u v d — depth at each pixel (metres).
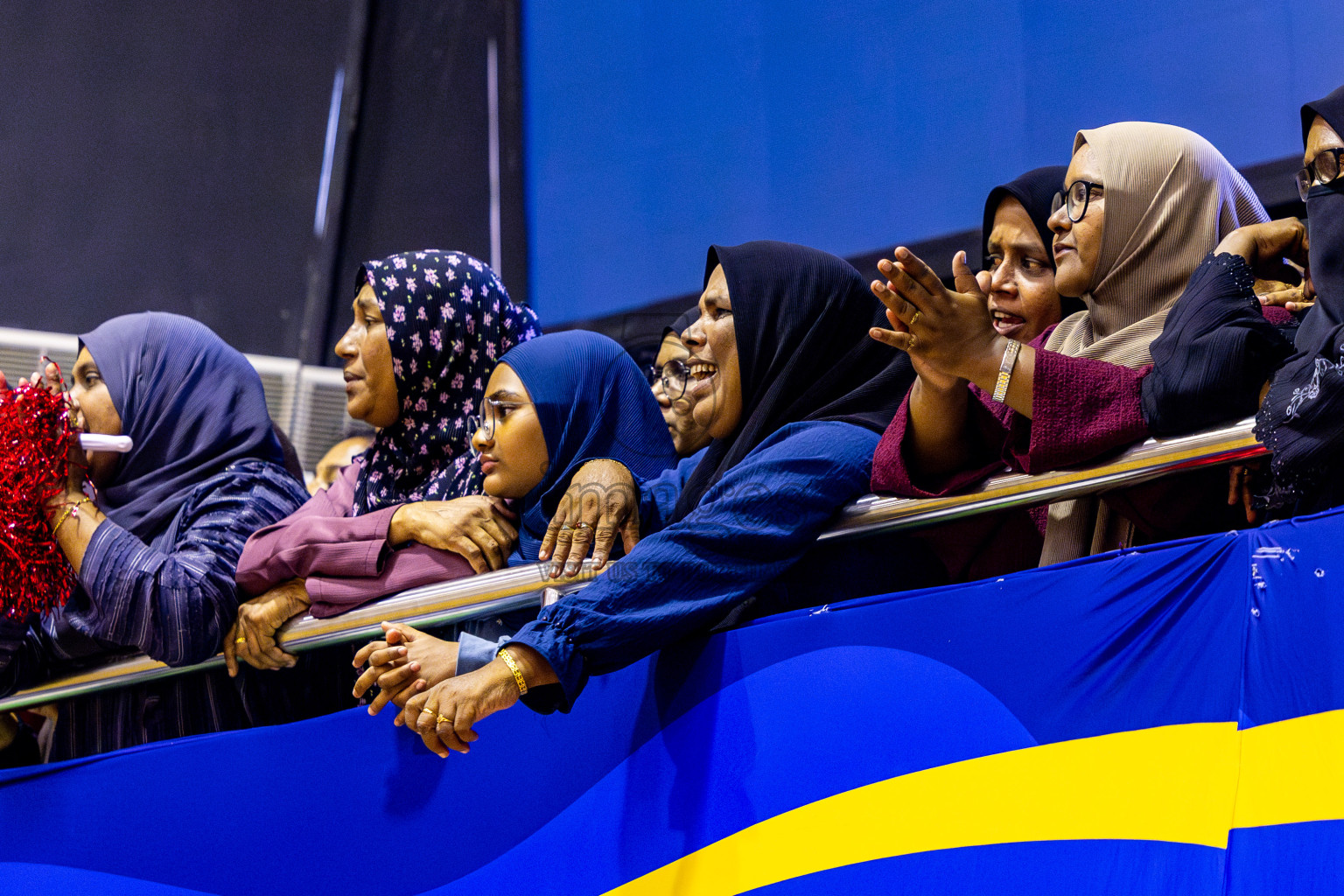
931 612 4.91
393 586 6.59
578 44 15.89
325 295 16.73
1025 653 4.65
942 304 4.79
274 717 7.33
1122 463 4.73
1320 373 4.33
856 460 5.45
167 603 6.85
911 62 12.48
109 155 16.86
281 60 17.28
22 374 15.19
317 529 6.79
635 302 14.92
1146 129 6.42
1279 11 9.88
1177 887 4.11
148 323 8.34
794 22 13.55
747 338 6.15
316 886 6.20
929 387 5.03
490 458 6.62
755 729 5.21
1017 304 7.32
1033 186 7.39
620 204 15.23
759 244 6.40
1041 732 4.55
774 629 5.27
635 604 5.21
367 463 7.86
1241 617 4.20
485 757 5.91
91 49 17.00
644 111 15.06
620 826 5.48
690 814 5.29
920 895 4.65
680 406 6.39
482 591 6.26
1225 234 6.30
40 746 8.63
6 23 16.95
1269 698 4.07
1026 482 4.92
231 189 16.95
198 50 17.16
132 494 7.89
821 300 6.15
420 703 5.13
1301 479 4.59
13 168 16.72
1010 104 11.66
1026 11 11.55
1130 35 10.81
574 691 5.12
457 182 16.73
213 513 7.51
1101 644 4.49
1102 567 4.55
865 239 12.78
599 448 6.64
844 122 13.06
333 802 6.24
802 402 6.01
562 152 15.93
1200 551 4.36
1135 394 4.78
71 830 6.87
